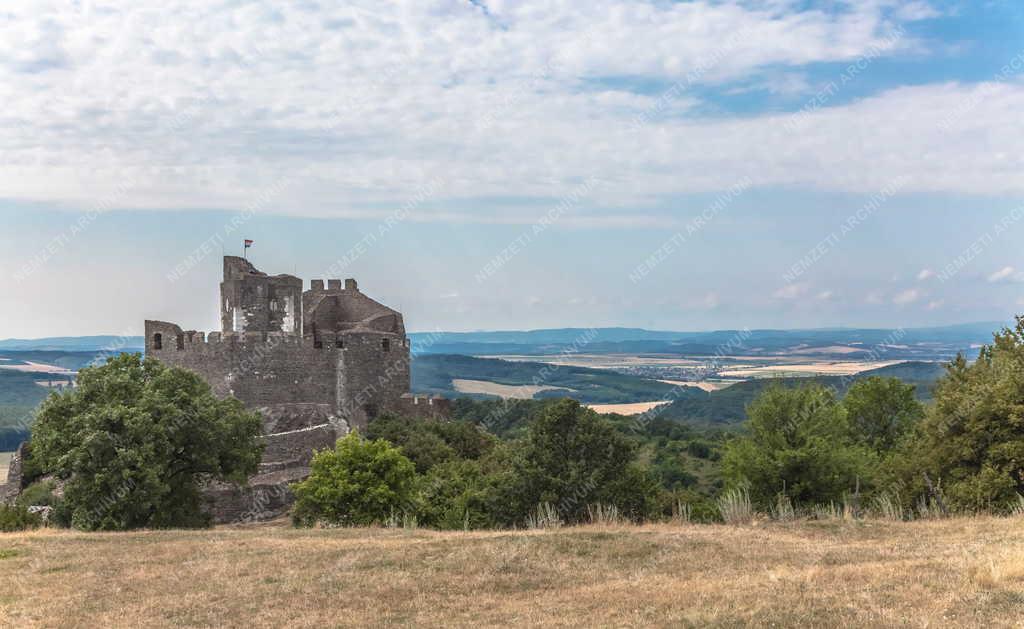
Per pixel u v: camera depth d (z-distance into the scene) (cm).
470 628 1866
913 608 1734
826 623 1659
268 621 2009
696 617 1781
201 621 2028
